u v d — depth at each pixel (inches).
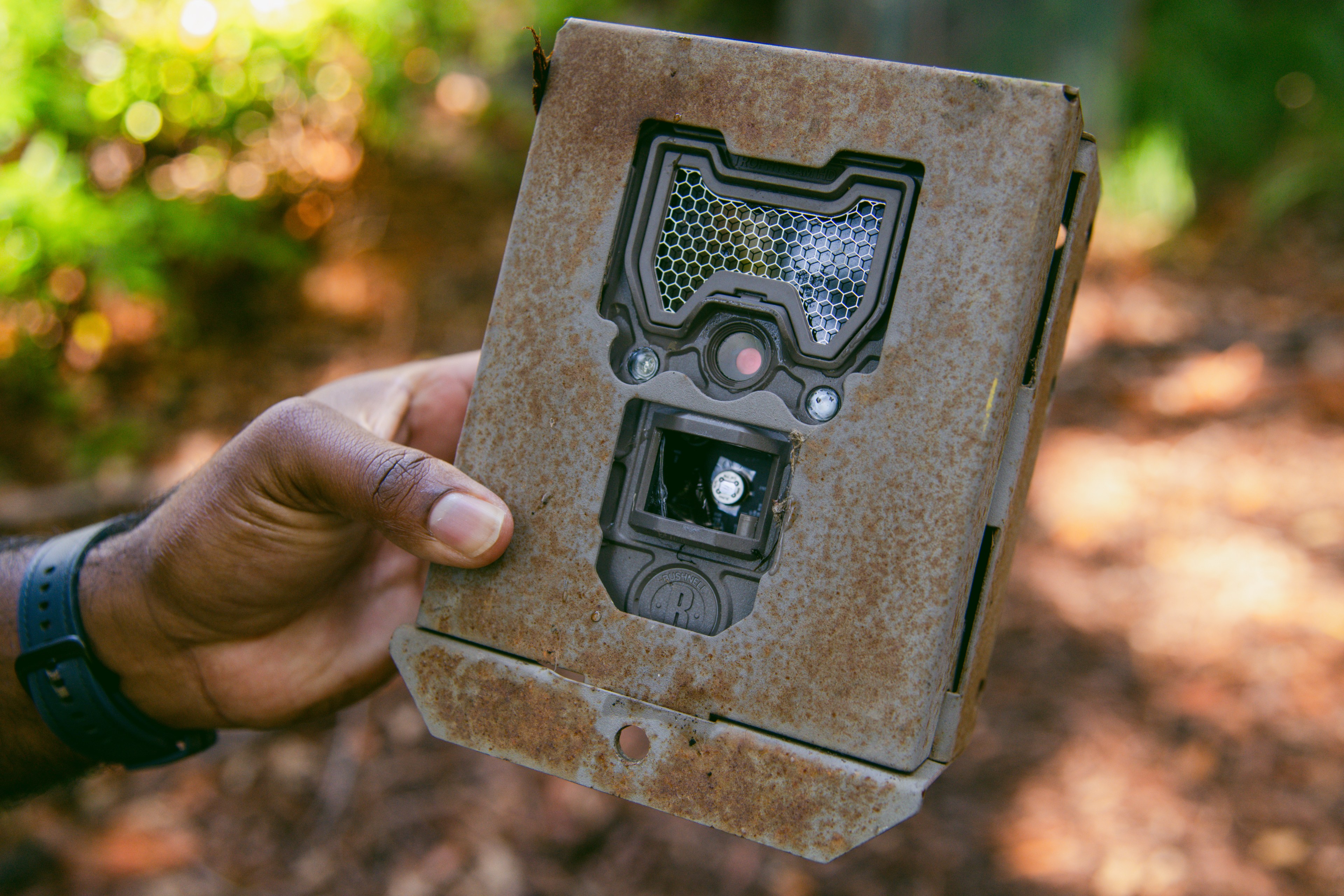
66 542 50.9
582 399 41.9
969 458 37.6
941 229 38.5
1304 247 183.2
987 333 37.8
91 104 120.6
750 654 39.1
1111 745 99.8
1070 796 95.2
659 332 42.7
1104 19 195.8
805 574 38.9
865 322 40.3
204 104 130.5
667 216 42.9
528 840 91.6
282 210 152.6
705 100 41.7
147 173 133.0
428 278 154.0
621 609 42.1
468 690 41.2
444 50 151.9
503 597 41.6
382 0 133.0
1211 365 152.6
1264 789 95.0
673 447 43.8
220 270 146.3
